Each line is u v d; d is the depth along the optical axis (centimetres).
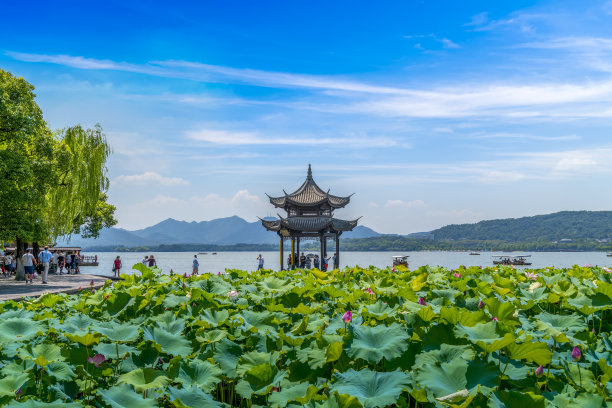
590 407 258
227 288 622
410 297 520
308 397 275
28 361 327
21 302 641
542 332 389
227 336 409
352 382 286
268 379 323
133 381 310
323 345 351
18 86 2566
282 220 3169
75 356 356
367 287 636
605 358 343
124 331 386
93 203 3353
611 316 478
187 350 372
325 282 727
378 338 337
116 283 700
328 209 3456
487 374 285
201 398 294
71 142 3222
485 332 333
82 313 530
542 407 255
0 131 2278
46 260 2516
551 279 720
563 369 331
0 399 264
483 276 811
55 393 303
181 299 535
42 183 2531
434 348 338
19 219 2370
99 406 286
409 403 298
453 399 262
